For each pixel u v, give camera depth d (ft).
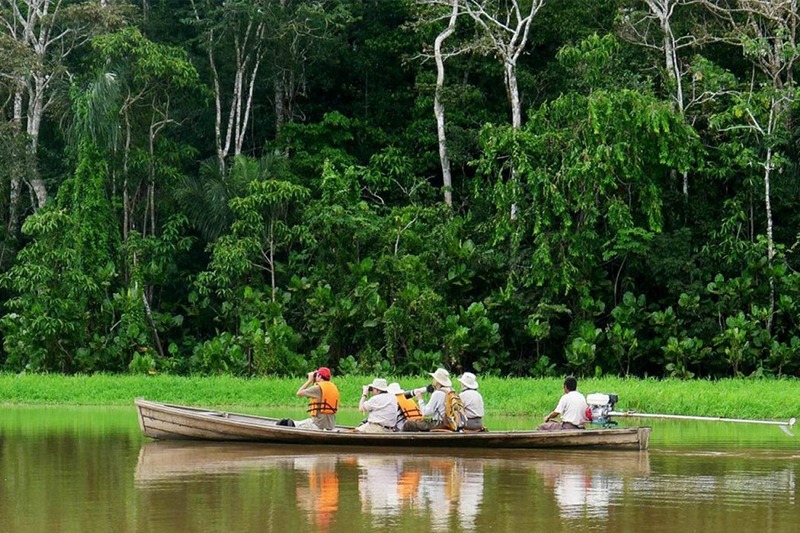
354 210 212.64
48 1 233.14
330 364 206.18
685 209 212.84
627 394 146.00
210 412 112.37
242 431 105.29
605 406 108.58
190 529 62.54
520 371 204.74
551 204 197.36
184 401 160.15
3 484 79.82
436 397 105.81
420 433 100.68
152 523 64.39
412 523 64.23
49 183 240.94
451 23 226.79
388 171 230.27
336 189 214.07
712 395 145.38
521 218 201.26
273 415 140.46
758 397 144.97
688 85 216.54
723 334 193.88
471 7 239.50
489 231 211.61
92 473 85.56
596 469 87.86
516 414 144.87
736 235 207.62
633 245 194.39
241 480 81.66
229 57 239.91
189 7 255.29
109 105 203.21
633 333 194.80
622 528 62.90
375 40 246.06
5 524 64.23
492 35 223.10
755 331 194.70
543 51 246.68
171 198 224.74
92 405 159.02
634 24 221.66
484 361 198.90
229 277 207.21
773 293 201.46
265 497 73.56
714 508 69.56
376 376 180.86
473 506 70.03
